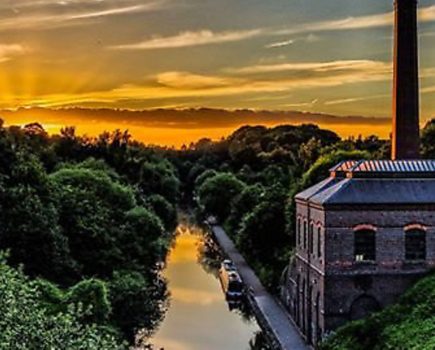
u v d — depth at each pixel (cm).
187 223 16200
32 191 5541
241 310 7319
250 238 8356
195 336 6150
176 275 9369
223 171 18875
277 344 5531
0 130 7694
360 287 5047
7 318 2519
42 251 5188
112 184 8556
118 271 5991
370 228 5056
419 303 4741
